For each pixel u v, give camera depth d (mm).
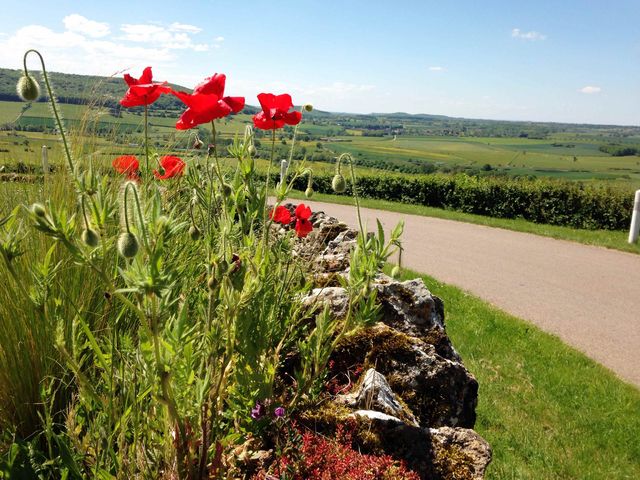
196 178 2346
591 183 15766
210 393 1879
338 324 2939
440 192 17500
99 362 1753
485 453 2223
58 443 1571
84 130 2959
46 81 1407
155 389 1501
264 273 2070
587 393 5133
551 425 4605
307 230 3018
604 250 11359
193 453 1703
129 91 1845
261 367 2141
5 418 1986
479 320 6648
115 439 1800
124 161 2547
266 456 1975
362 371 2770
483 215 16750
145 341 1702
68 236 1351
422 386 2783
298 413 2250
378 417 2236
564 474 3982
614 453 4316
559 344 6156
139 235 1367
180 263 2307
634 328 6875
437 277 8570
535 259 10188
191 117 1877
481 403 4801
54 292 2107
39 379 2004
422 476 2090
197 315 2172
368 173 18547
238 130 2133
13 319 2035
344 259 3885
